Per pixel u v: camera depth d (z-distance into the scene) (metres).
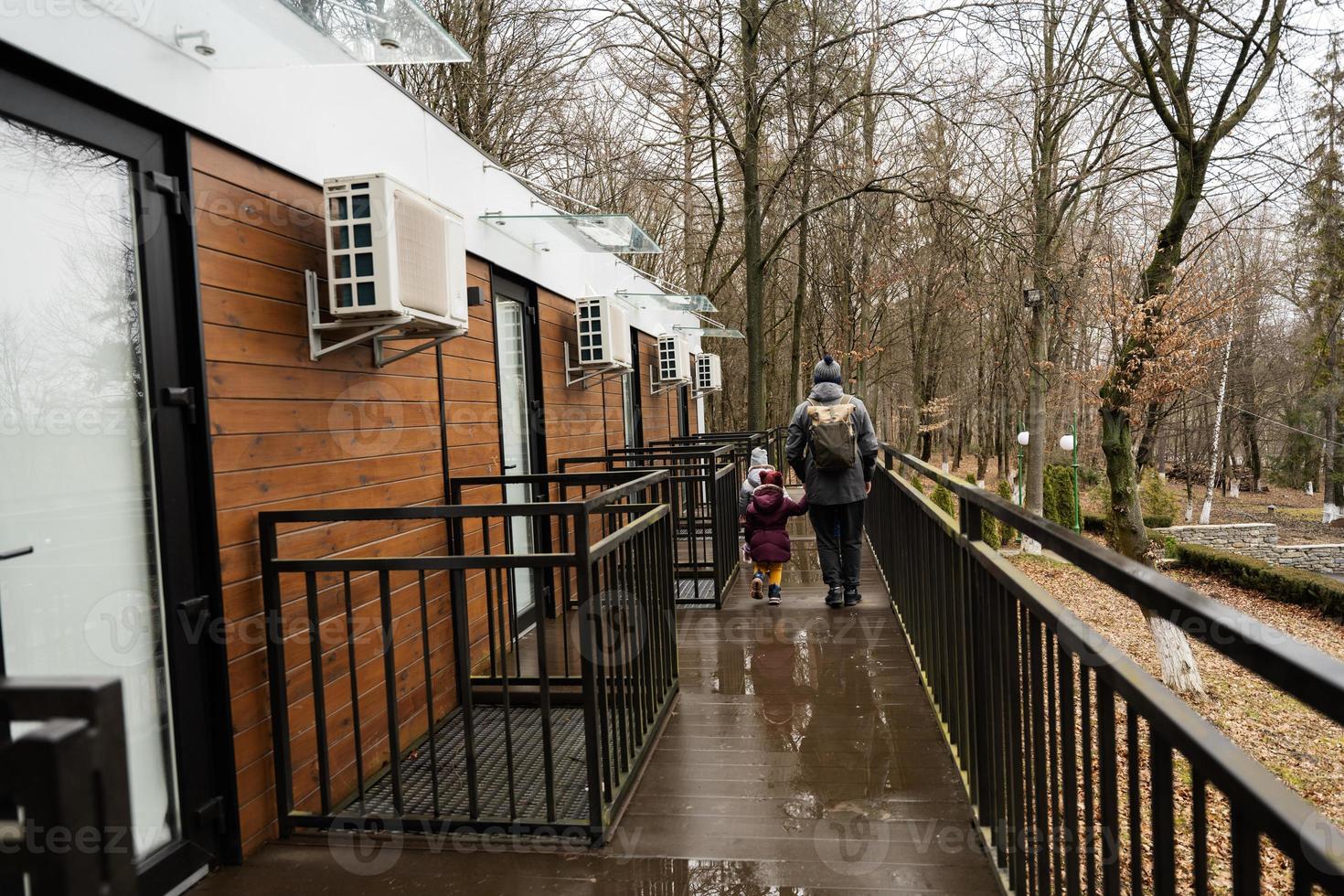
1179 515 27.03
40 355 1.85
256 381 2.48
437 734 3.31
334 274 2.65
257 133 2.52
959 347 25.58
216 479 2.28
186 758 2.16
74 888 0.60
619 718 2.70
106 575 1.99
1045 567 13.89
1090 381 14.59
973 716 2.38
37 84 1.84
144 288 2.12
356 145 3.12
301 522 2.55
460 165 4.12
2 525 1.74
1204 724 0.94
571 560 2.30
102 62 1.96
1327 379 22.52
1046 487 16.81
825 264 18.50
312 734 2.62
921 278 18.22
